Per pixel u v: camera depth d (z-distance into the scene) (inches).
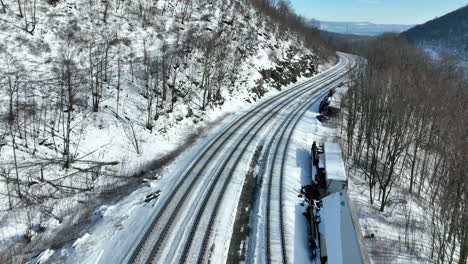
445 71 2768.2
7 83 1251.8
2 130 1110.4
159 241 791.7
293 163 1336.1
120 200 991.6
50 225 893.2
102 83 1504.7
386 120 1659.7
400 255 931.3
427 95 1589.6
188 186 1058.1
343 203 880.9
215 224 879.1
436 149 1476.4
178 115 1622.8
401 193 1318.9
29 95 1262.3
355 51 5580.7
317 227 895.7
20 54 1419.8
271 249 812.0
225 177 1138.7
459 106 1612.9
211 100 1861.5
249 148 1419.8
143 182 1104.2
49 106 1275.8
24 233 853.8
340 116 1998.0
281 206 1002.1
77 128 1268.5
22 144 1106.1
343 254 717.9
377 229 1034.1
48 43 1557.6
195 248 781.9
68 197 1010.7
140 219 878.4
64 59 1443.2
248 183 1131.9
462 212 880.3
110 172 1172.5
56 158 1127.6
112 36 1812.3
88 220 903.1
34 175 1033.5
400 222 1112.8
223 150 1375.5
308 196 1073.5
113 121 1375.5
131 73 1628.9
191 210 933.2
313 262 796.0
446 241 1008.2
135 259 727.1
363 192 1262.3
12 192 958.4
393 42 3656.5
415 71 2413.9
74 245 781.9
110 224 862.5
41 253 770.8
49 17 1713.8
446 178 1288.1
